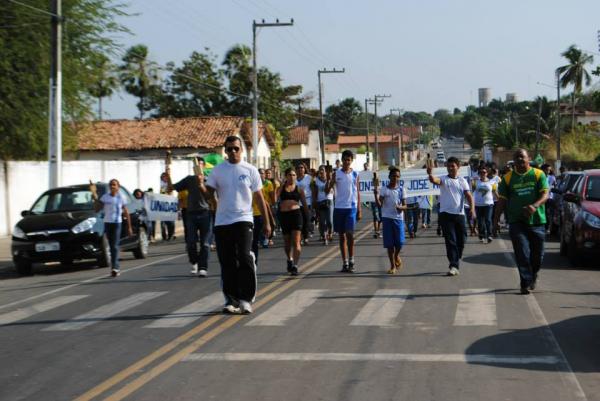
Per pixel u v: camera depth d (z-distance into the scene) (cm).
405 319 947
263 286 1259
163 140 5147
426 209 2516
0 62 2547
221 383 677
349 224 1401
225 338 862
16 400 644
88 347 843
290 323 938
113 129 5334
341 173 1402
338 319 955
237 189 990
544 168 2503
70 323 998
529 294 1129
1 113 2622
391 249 1384
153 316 1019
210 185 995
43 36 2669
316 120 10556
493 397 620
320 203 2056
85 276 1563
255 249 1504
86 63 2869
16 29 2598
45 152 2839
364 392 639
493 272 1387
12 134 2694
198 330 911
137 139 5175
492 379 673
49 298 1250
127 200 1866
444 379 675
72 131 2969
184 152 5116
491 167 2081
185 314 1023
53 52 2198
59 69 2209
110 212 1511
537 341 818
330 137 15600
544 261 1602
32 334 936
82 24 2777
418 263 1542
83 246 1658
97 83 3005
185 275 1460
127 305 1122
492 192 1998
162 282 1372
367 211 3822
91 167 3238
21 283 1529
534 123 10062
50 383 696
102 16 2869
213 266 1589
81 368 748
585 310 998
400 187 1380
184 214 1706
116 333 916
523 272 1128
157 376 707
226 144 992
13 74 2630
